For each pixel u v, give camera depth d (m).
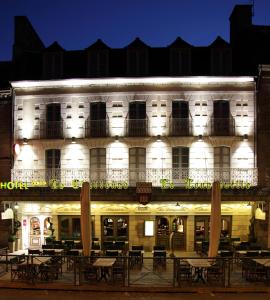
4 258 17.84
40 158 21.50
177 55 21.27
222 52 21.28
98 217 21.30
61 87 21.47
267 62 20.94
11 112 21.73
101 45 21.44
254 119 20.81
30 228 22.00
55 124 21.47
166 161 20.88
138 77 20.81
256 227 20.23
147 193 19.22
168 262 18.20
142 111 21.16
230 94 20.94
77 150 21.28
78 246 18.30
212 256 14.43
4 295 12.84
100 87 21.27
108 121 21.16
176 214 21.09
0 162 21.67
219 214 14.66
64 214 21.70
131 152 21.11
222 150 20.94
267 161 20.55
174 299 12.44
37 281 14.23
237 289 13.23
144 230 21.16
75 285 13.59
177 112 21.08
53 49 21.81
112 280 14.16
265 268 14.01
